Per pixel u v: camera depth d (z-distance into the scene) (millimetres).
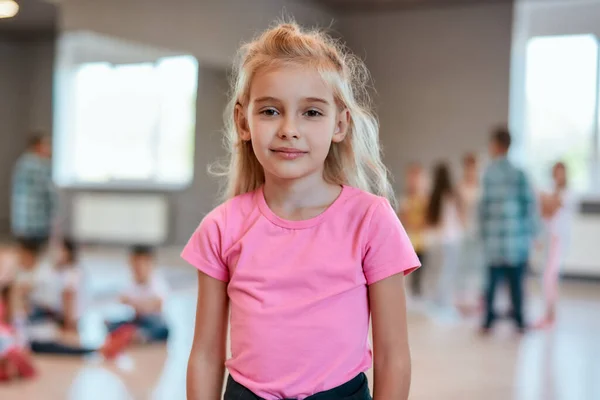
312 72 1142
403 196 9352
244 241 1181
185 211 9430
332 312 1128
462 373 4113
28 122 6348
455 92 9133
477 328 5586
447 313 6297
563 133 8711
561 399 3611
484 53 8961
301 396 1108
